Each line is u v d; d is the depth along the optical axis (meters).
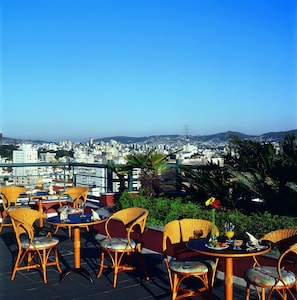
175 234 5.62
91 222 6.34
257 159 7.68
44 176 11.22
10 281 6.16
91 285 5.96
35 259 7.32
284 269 5.00
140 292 5.69
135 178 10.06
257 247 4.71
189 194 8.45
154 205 8.01
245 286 5.73
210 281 5.14
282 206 7.05
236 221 6.38
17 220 6.09
